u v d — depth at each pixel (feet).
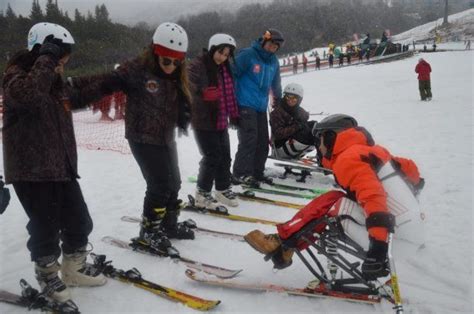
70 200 9.90
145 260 12.14
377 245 8.48
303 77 103.60
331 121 9.78
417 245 8.90
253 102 18.62
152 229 12.51
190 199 16.43
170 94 11.66
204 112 15.10
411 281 10.86
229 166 16.94
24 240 13.96
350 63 133.18
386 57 135.33
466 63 94.68
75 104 10.02
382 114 41.68
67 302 9.64
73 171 9.50
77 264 10.53
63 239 10.34
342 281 10.09
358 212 9.27
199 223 15.24
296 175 21.95
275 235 10.26
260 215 16.21
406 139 28.99
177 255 12.16
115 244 13.14
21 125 8.77
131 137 11.72
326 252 9.70
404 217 8.79
